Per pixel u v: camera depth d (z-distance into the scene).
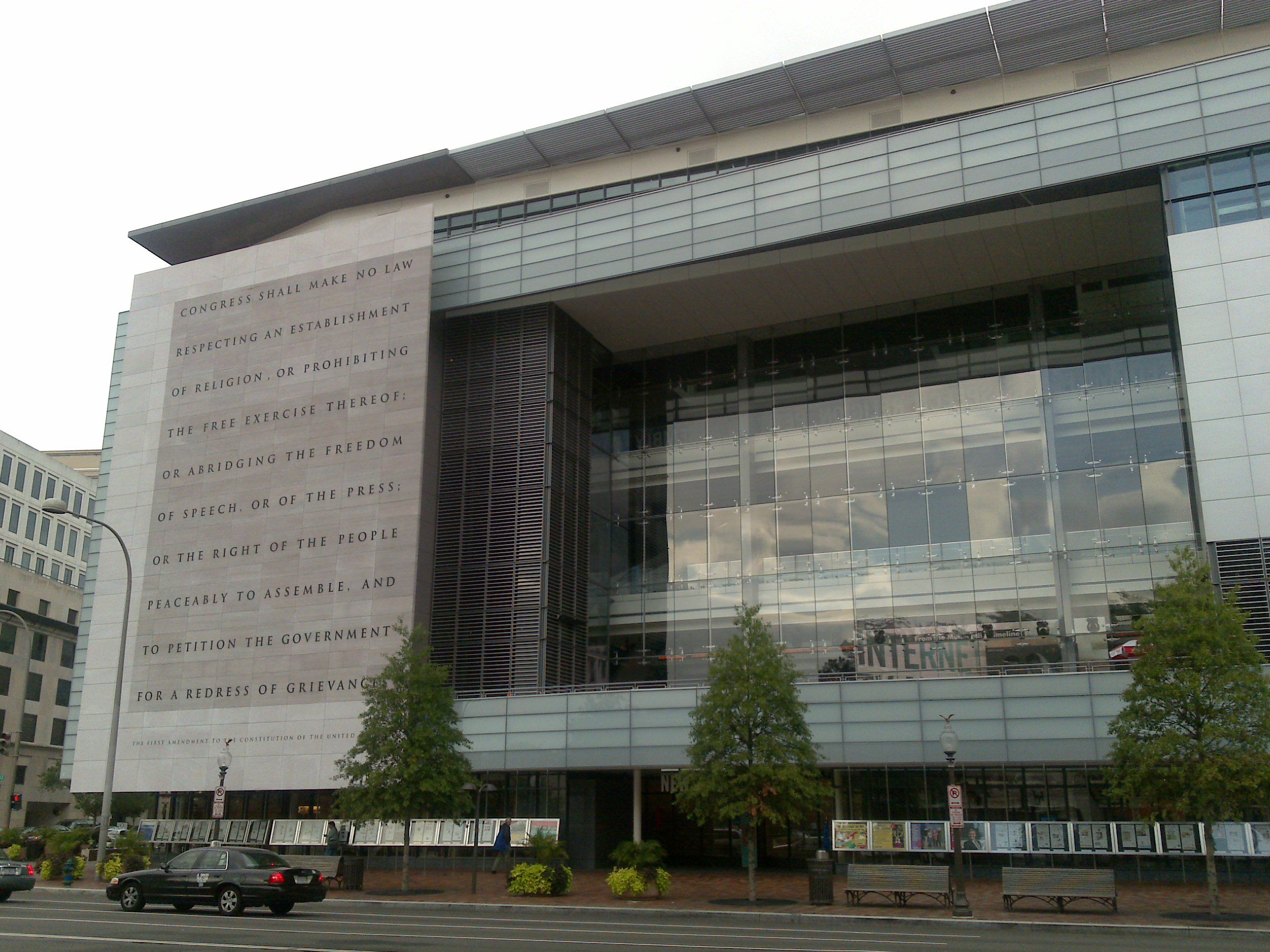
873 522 40.44
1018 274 40.09
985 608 37.81
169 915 22.25
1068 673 31.50
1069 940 18.97
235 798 41.09
